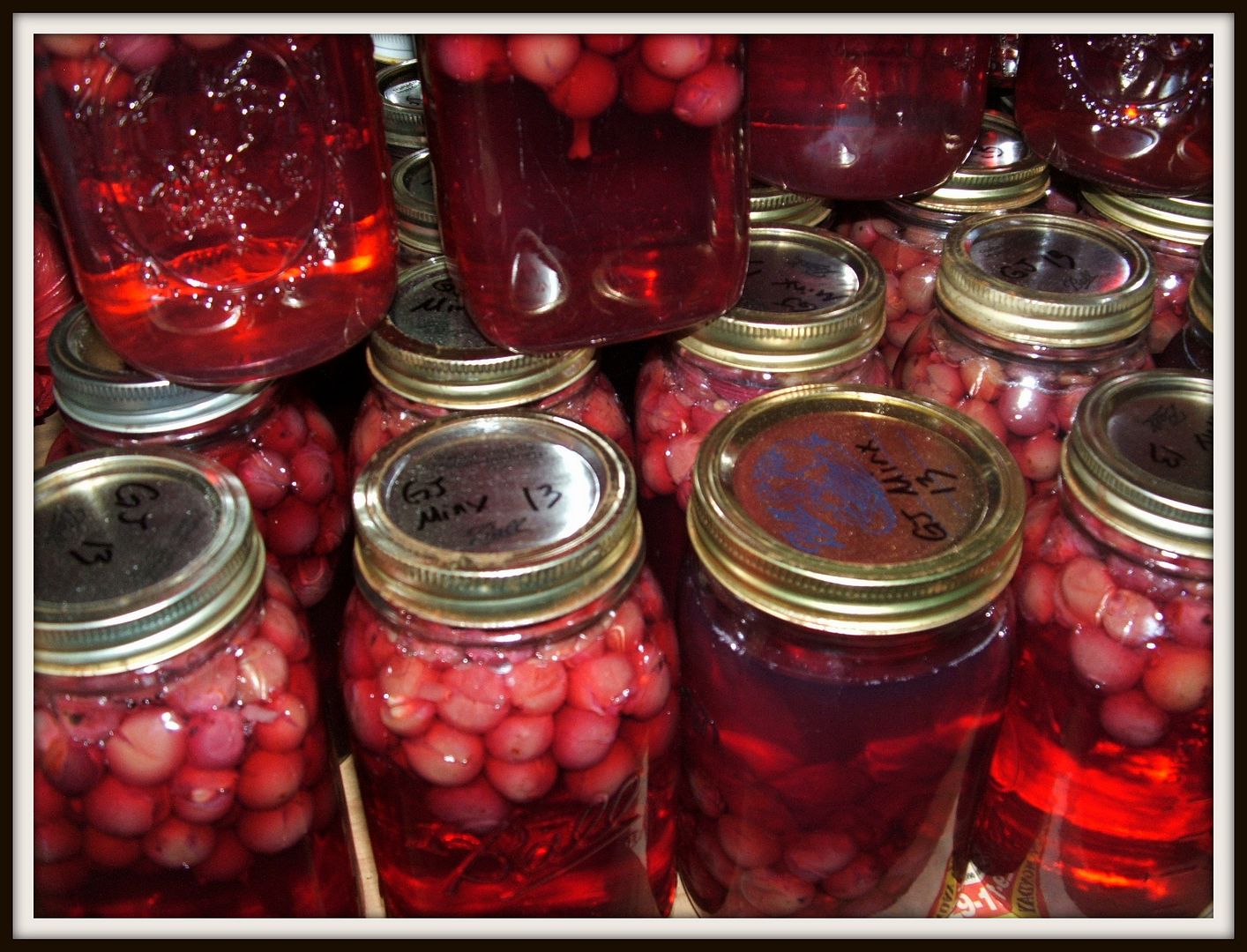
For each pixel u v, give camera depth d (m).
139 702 0.29
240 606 0.30
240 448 0.37
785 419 0.35
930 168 0.36
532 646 0.30
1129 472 0.31
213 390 0.35
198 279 0.29
